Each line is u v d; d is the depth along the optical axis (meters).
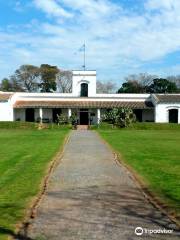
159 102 65.25
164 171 16.08
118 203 10.59
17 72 108.50
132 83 100.94
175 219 9.12
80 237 7.93
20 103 66.88
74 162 18.69
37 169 16.55
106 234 8.10
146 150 24.64
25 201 10.79
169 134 42.94
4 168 17.11
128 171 15.97
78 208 10.07
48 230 8.35
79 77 69.50
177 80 119.31
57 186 12.86
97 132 46.41
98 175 14.98
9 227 8.54
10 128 56.12
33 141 32.19
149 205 10.39
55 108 66.81
